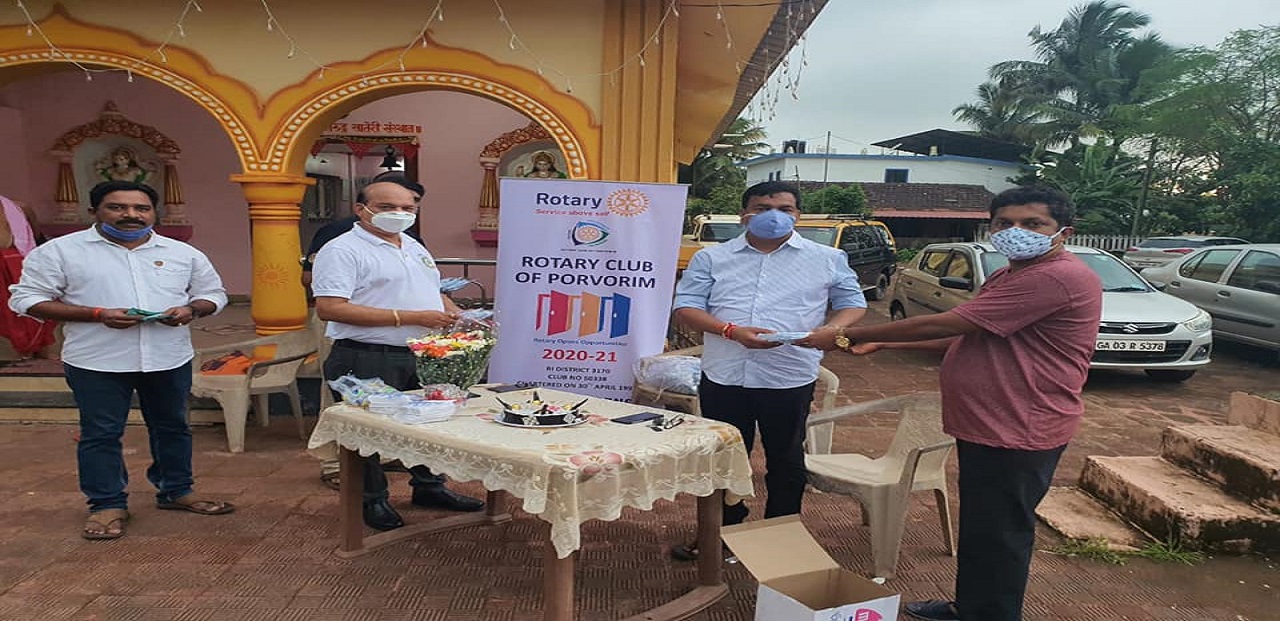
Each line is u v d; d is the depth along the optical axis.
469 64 5.31
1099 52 32.72
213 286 3.84
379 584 3.18
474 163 9.59
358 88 5.34
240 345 5.16
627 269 3.72
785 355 3.12
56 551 3.41
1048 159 32.22
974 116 36.34
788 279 3.14
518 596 3.11
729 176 32.03
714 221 15.10
